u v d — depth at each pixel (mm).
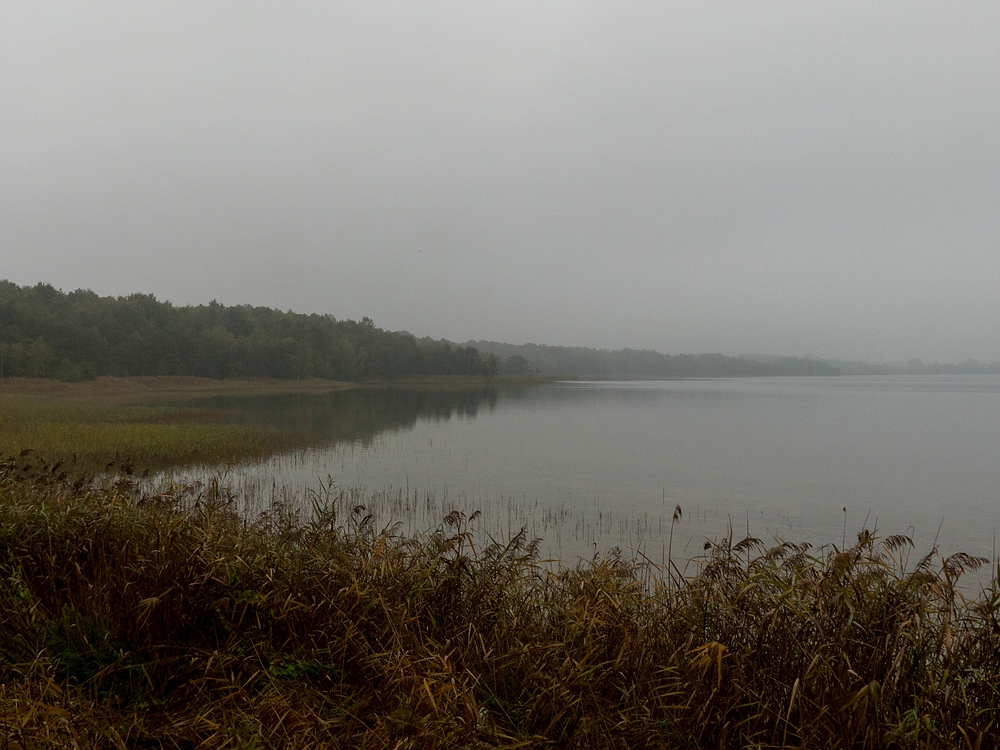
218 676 3756
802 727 3197
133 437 24766
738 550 5098
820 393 107625
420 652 3969
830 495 19406
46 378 83875
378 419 46125
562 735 3387
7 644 3930
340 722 3346
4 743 2869
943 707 3189
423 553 5406
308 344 117938
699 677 3584
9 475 7871
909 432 39844
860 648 3572
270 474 21391
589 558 12000
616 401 76500
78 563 4801
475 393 94625
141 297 128250
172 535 4922
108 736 3076
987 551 13047
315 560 4934
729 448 31047
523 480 21375
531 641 4172
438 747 3074
